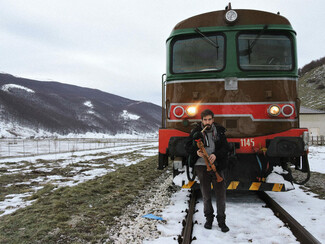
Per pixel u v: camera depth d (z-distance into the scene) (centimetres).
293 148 471
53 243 350
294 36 533
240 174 510
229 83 516
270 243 332
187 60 544
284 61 525
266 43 529
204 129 369
